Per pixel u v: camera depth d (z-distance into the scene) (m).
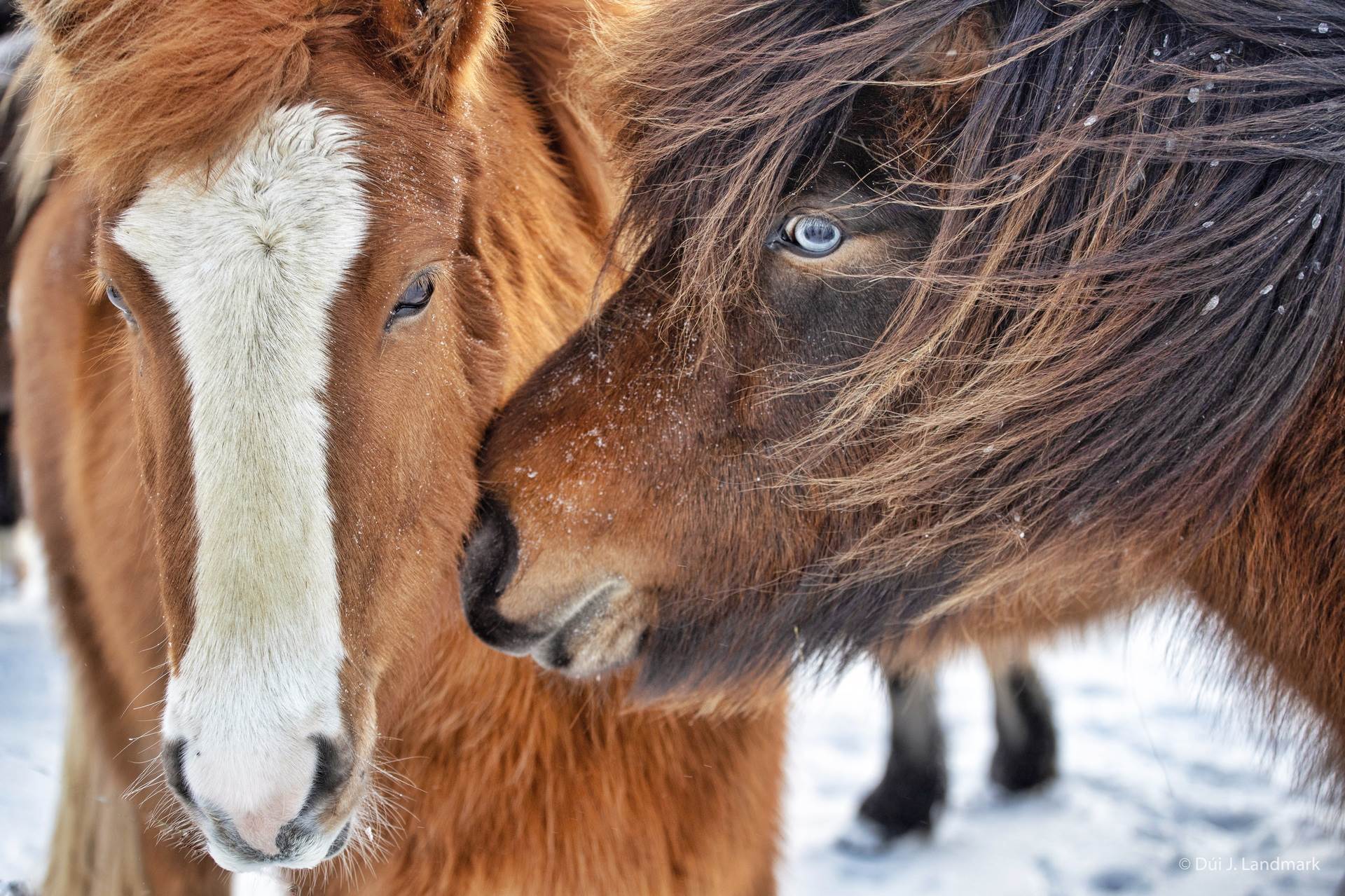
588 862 2.87
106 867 3.05
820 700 5.39
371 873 2.86
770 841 3.00
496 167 2.82
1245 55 2.65
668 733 2.89
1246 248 2.65
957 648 2.93
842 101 2.67
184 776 2.58
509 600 2.76
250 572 2.56
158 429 2.61
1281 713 2.85
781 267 2.71
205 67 2.58
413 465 2.69
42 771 4.09
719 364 2.73
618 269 2.82
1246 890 3.69
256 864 2.61
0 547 5.93
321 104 2.61
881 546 2.77
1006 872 3.88
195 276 2.58
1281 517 2.74
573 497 2.75
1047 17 2.66
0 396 3.95
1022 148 2.66
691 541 2.77
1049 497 2.73
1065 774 4.50
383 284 2.62
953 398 2.71
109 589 2.94
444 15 2.67
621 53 2.77
